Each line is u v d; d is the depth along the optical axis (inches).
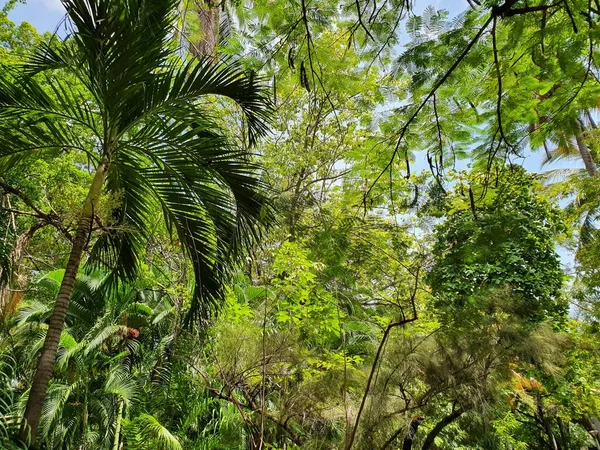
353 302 194.2
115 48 118.2
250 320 218.1
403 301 198.5
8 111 136.1
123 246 162.6
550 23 109.2
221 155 146.2
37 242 307.0
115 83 124.2
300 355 204.1
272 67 160.6
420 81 135.6
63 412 242.8
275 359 205.3
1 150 133.6
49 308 271.4
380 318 208.4
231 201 153.6
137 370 276.8
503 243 164.6
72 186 301.3
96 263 176.6
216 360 225.0
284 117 350.6
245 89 147.8
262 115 156.4
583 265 294.5
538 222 284.5
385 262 183.0
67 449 241.1
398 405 186.9
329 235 175.5
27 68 139.0
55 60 135.5
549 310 275.3
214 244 155.2
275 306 223.5
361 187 214.4
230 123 321.1
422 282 228.4
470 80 136.9
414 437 197.0
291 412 198.1
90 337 267.6
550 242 285.6
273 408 217.0
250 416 216.7
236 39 158.9
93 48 118.4
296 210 181.8
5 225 154.9
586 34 107.0
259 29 152.8
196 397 250.5
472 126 156.3
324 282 187.5
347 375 194.1
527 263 270.7
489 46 121.6
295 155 337.7
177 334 258.4
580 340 288.4
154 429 208.7
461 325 194.9
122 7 114.3
